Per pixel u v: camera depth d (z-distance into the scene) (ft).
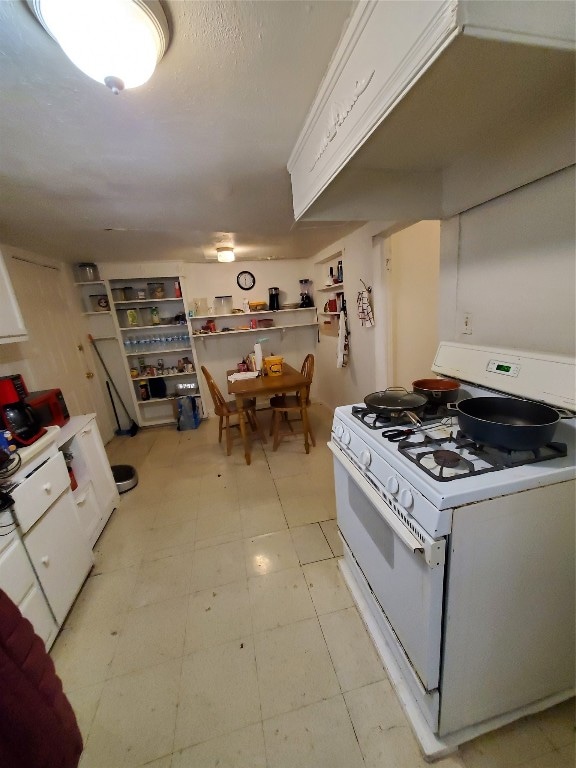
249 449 10.39
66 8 2.02
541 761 2.99
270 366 10.90
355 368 10.42
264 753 3.22
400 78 2.04
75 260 10.96
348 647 4.15
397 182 4.26
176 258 12.01
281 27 2.47
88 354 11.90
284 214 7.17
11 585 3.82
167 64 2.73
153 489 8.52
